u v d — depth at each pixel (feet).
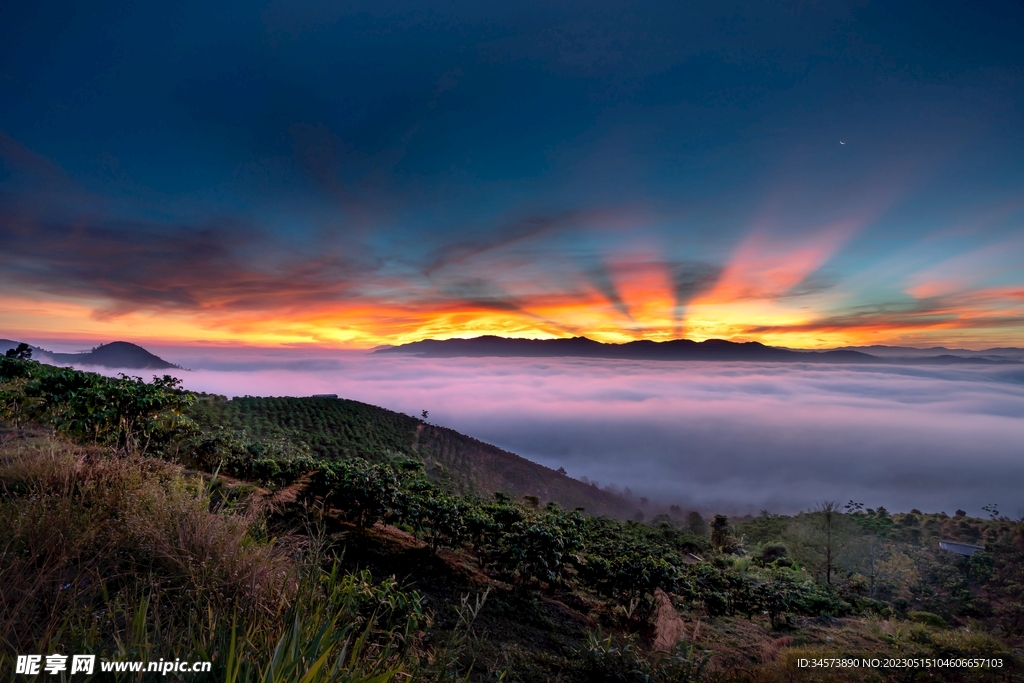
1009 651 23.76
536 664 13.64
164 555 8.04
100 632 5.97
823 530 97.19
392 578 10.88
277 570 8.60
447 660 9.29
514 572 24.12
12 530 7.85
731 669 18.51
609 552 35.32
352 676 5.76
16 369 23.29
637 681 13.73
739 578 34.78
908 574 86.63
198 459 21.43
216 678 5.38
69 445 15.37
